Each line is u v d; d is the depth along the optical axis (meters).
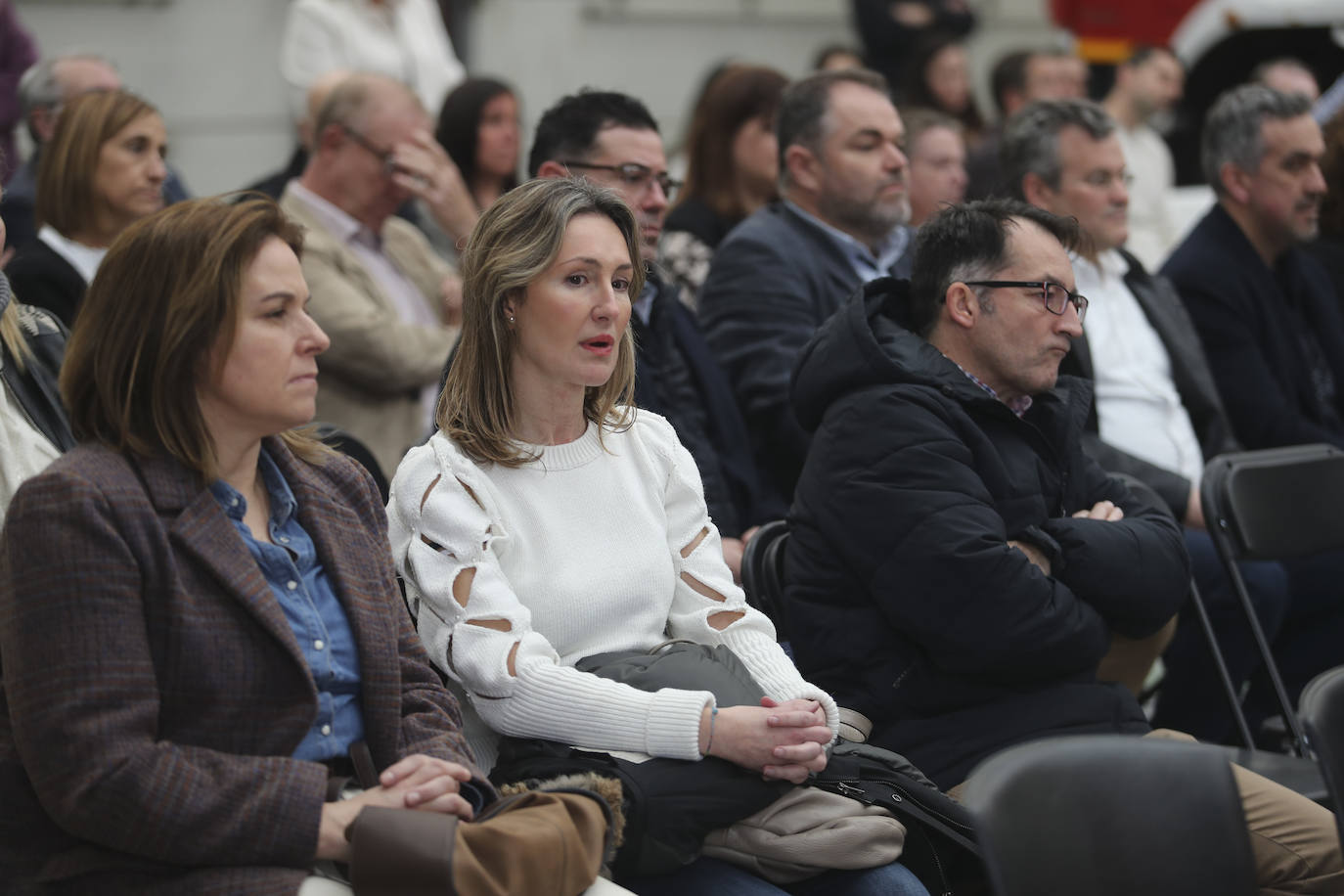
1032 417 5.24
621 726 3.82
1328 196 8.80
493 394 4.18
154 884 3.23
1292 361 7.72
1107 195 6.98
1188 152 13.72
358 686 3.63
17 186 8.19
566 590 4.11
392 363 6.83
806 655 4.92
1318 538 5.80
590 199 4.17
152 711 3.21
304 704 3.39
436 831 3.18
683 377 6.10
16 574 3.19
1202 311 7.56
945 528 4.67
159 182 6.26
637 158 6.13
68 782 3.13
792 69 17.09
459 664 3.93
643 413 4.49
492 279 4.10
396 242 7.75
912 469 4.75
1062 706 4.77
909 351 4.98
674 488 4.39
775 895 3.86
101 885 3.26
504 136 9.12
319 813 3.25
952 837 4.04
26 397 4.28
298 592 3.53
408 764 3.43
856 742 4.39
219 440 3.48
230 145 13.64
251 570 3.37
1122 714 4.87
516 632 3.94
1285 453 5.88
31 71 8.37
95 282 3.39
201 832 3.18
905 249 7.13
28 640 3.16
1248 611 5.68
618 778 3.75
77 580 3.16
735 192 8.10
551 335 4.09
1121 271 7.18
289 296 3.44
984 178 9.88
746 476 6.18
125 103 6.19
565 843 3.41
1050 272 5.02
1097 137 6.99
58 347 4.45
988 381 5.14
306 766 3.30
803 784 3.99
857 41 17.03
